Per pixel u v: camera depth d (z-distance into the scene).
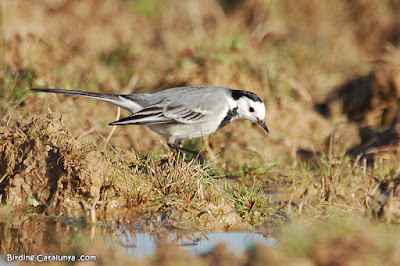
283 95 15.91
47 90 12.07
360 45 19.66
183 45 17.84
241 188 11.03
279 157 13.77
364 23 19.91
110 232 9.50
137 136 13.70
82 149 10.81
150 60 17.12
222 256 8.59
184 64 16.52
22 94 13.83
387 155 13.49
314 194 11.68
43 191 10.47
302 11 19.97
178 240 9.32
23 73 14.62
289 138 14.78
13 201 10.41
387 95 16.38
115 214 10.12
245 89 15.98
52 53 16.31
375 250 8.52
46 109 13.63
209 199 10.45
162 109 12.04
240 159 13.32
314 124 15.50
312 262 8.30
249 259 8.48
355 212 10.95
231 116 12.95
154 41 18.52
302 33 19.42
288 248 8.73
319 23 19.70
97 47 17.38
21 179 10.51
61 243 8.98
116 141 13.32
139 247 8.94
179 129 12.36
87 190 10.34
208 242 9.27
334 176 12.00
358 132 15.08
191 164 11.30
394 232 9.62
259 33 18.73
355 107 16.47
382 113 16.09
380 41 19.67
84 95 12.19
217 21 19.78
